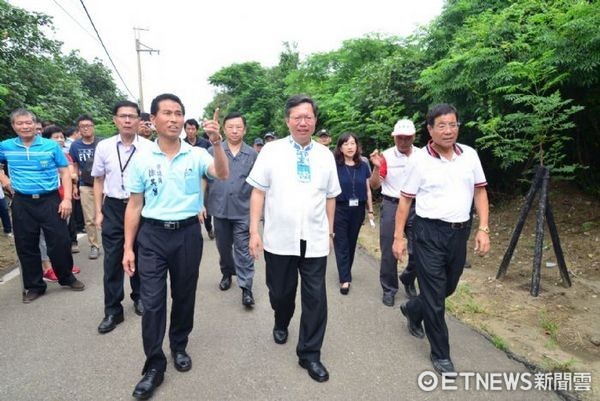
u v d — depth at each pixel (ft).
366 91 30.71
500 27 18.47
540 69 16.12
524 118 15.76
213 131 8.81
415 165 9.82
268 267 10.27
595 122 19.25
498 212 22.75
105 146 12.42
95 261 19.63
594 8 14.92
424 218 9.75
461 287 14.85
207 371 9.88
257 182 9.80
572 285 14.51
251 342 11.35
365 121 31.09
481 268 17.03
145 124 15.74
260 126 79.05
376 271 17.98
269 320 12.83
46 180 14.17
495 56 17.90
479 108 19.71
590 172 20.47
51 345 11.21
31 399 8.85
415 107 28.27
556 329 11.64
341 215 14.78
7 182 14.25
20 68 35.78
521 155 17.08
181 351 10.12
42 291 14.97
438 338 9.77
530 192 14.94
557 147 17.20
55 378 9.62
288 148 9.67
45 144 14.07
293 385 9.30
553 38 15.61
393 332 11.93
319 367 9.57
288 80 53.06
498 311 13.04
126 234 9.50
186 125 21.02
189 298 9.81
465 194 9.60
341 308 13.73
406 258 18.56
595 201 19.54
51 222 14.38
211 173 9.62
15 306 13.98
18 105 31.73
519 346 10.87
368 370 9.91
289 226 9.57
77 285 15.49
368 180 15.60
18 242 14.16
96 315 13.21
